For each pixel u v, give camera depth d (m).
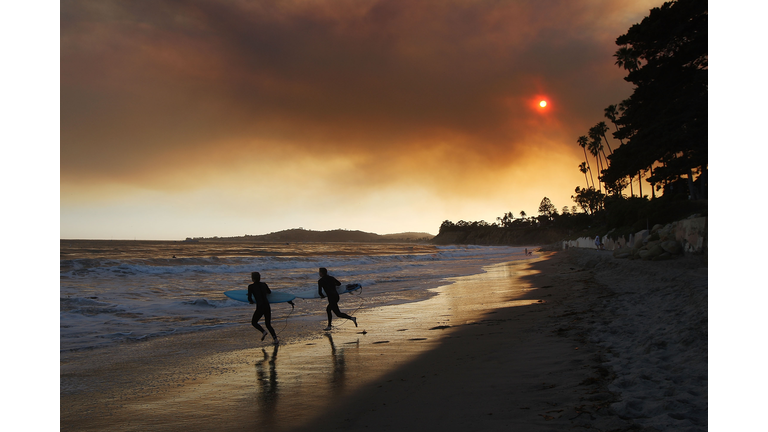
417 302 14.73
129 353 8.02
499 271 31.88
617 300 11.23
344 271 31.75
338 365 6.70
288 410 4.79
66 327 10.45
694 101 29.50
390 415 4.42
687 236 18.94
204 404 5.12
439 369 6.09
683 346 5.54
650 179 34.53
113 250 67.62
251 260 40.91
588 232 61.09
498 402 4.51
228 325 11.03
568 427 3.69
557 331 8.07
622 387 4.50
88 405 5.20
